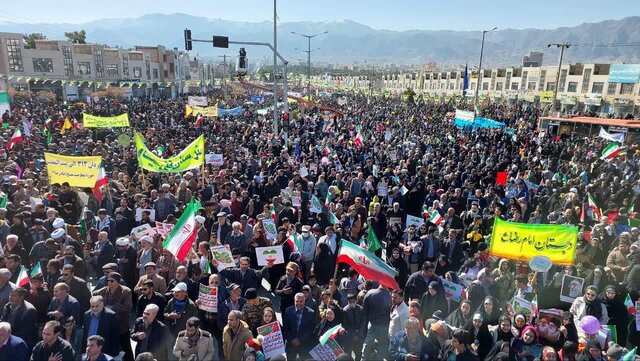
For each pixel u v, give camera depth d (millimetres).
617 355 6027
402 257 9875
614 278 8594
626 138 28484
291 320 7109
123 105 43656
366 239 10570
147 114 35875
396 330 7098
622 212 12344
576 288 7910
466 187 14594
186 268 8062
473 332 6875
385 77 152750
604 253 10461
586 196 14711
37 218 10031
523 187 15406
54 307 6742
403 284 9617
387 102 80500
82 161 12078
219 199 13242
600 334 6746
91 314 6520
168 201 12031
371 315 7496
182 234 8125
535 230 8461
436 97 72312
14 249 8969
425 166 17625
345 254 7918
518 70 81500
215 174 15602
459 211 13414
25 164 16266
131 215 11320
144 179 13727
